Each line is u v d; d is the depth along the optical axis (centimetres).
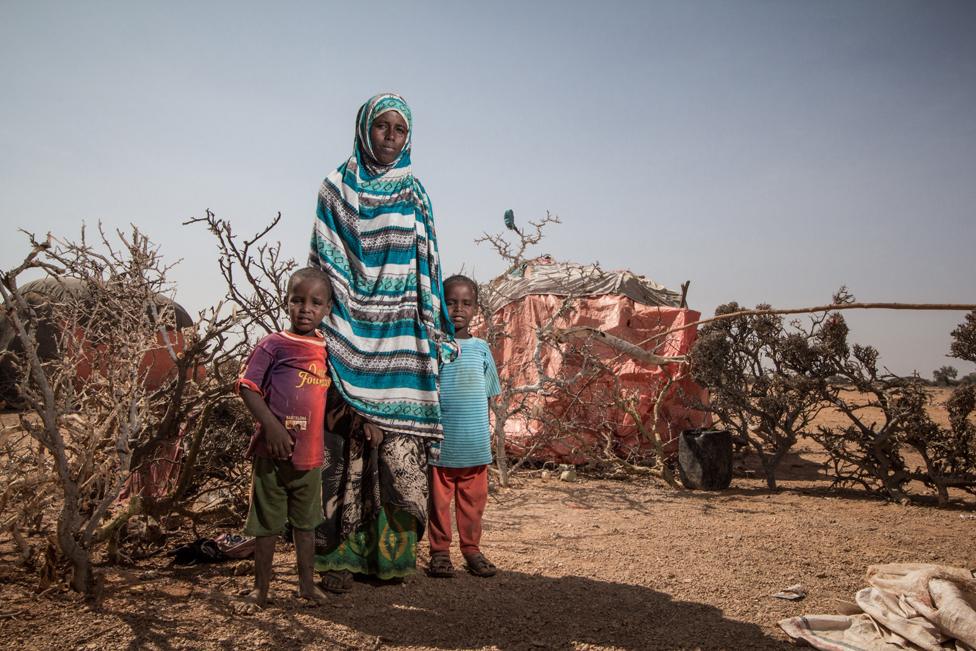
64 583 376
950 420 720
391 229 412
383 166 418
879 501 733
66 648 307
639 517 632
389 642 335
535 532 565
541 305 976
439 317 435
